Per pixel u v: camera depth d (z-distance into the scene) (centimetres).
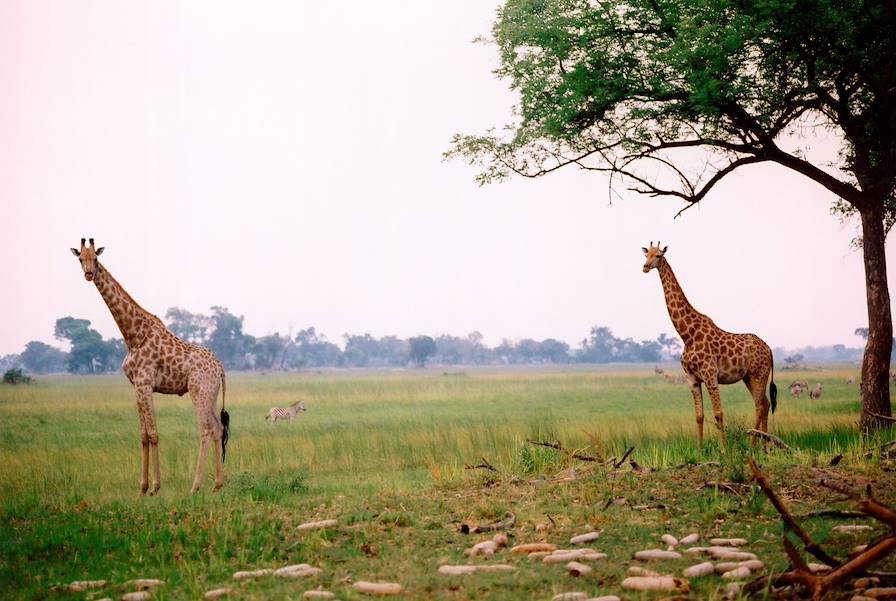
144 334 1182
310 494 1067
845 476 962
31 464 1498
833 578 555
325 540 750
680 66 1512
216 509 929
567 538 745
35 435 2205
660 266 1434
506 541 733
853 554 596
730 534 732
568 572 626
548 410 3019
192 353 1201
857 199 1612
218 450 1211
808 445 1388
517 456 1255
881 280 1588
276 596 589
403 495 991
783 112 1620
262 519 845
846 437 1470
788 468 999
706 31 1416
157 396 4441
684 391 4459
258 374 12775
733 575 598
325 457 1603
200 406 1187
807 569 566
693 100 1488
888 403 1567
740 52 1459
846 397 3431
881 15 1442
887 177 1598
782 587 573
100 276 1158
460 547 725
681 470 1028
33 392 5116
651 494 903
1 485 1256
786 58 1509
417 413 3108
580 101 1625
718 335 1397
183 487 1248
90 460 1547
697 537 716
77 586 638
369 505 911
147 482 1159
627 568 640
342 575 644
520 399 4031
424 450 1628
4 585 657
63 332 15088
